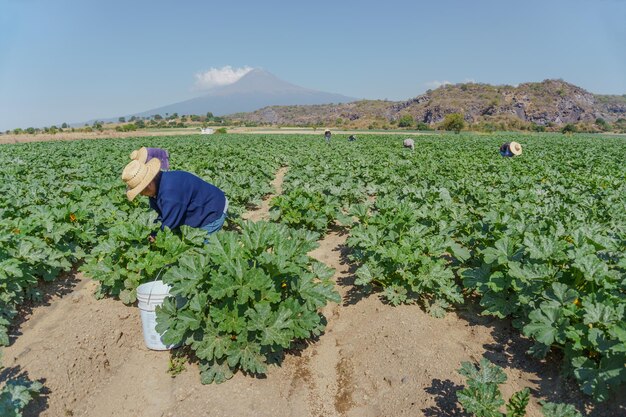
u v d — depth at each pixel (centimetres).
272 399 438
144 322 496
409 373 458
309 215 892
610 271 488
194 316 449
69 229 698
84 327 529
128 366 493
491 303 521
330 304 623
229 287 440
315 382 468
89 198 934
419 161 1994
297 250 534
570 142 4491
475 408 359
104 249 599
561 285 461
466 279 564
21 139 5428
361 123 17425
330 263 773
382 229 726
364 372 476
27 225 659
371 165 1773
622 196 1059
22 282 582
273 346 482
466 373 395
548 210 837
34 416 404
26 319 566
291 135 6278
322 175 1456
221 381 454
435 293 579
